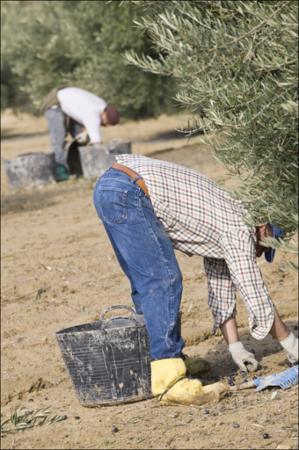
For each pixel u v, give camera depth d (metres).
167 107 44.44
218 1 8.67
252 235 11.23
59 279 19.22
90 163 32.03
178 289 11.12
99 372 11.92
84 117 31.62
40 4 49.94
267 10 7.70
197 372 12.60
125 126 58.56
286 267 8.59
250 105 7.85
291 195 8.20
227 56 8.12
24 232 24.50
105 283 18.56
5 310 17.62
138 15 17.27
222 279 12.07
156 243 10.94
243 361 12.27
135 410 11.80
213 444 10.26
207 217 11.10
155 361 11.36
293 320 14.95
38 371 14.31
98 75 42.41
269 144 8.05
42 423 12.14
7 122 70.69
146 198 10.95
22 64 50.31
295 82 7.35
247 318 15.24
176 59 8.21
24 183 32.81
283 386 11.66
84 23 42.66
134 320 12.15
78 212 26.52
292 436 10.20
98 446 10.80
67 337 11.90
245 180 8.35
